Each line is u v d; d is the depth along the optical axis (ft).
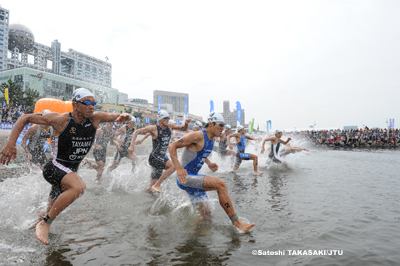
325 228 9.52
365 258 7.23
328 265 6.78
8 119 69.67
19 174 17.83
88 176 20.17
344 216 10.94
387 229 9.51
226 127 28.04
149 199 13.41
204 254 7.30
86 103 8.51
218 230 9.19
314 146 86.63
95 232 8.77
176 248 7.66
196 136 10.73
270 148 27.30
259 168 27.17
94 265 6.55
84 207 11.70
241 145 24.67
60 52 342.44
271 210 11.66
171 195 14.38
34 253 7.13
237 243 8.11
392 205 12.74
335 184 18.11
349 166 29.35
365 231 9.28
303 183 18.49
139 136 87.30
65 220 9.92
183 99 447.01
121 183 17.65
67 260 6.78
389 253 7.57
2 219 9.69
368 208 12.17
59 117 8.63
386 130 88.17
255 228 9.45
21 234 8.43
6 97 103.55
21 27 343.87
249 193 15.11
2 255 6.92
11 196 12.78
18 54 360.48
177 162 10.25
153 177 15.87
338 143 87.97
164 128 15.83
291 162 32.19
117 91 279.49
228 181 19.27
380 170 25.84
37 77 242.78
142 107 316.40
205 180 10.02
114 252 7.32
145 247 7.68
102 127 19.01
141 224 9.64
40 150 17.94
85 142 9.18
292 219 10.48
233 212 9.53
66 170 8.88
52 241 7.97
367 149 69.41
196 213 11.07
